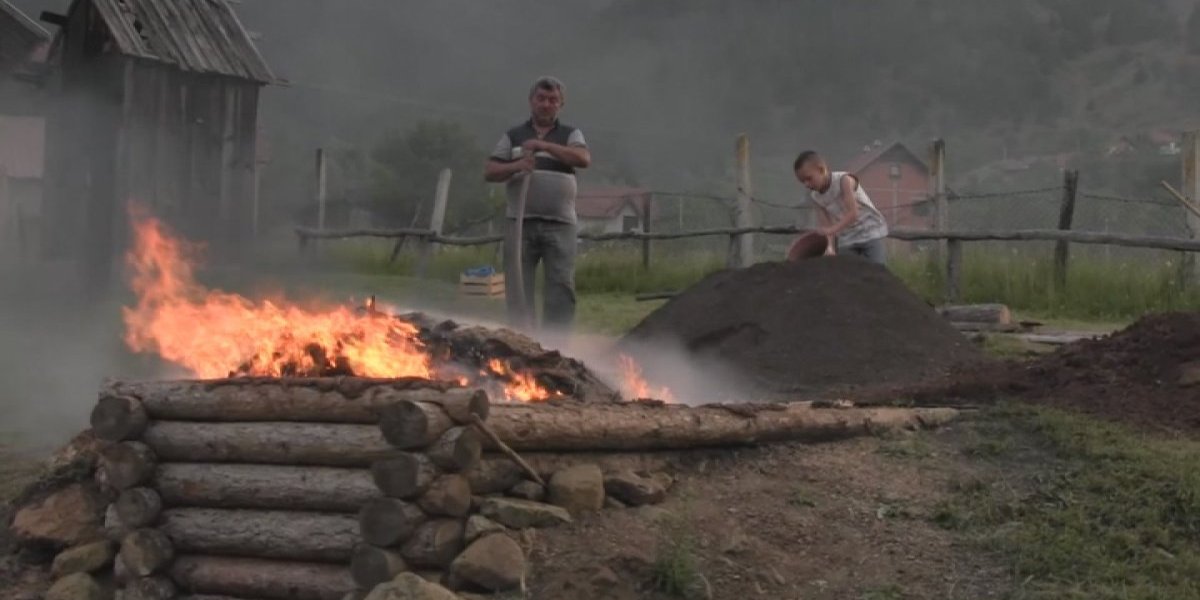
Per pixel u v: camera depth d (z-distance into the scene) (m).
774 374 8.23
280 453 4.62
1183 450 5.41
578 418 4.88
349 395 4.57
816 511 4.91
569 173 9.20
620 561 4.44
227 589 4.66
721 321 8.83
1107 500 4.95
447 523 4.40
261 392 4.69
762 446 5.45
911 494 5.06
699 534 4.67
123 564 4.73
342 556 4.53
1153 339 6.66
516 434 4.68
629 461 5.04
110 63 15.00
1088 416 5.96
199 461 4.77
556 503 4.69
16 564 4.98
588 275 16.53
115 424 4.73
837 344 8.32
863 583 4.46
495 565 4.31
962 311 11.41
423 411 4.33
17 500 5.27
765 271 9.09
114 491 4.88
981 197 14.79
